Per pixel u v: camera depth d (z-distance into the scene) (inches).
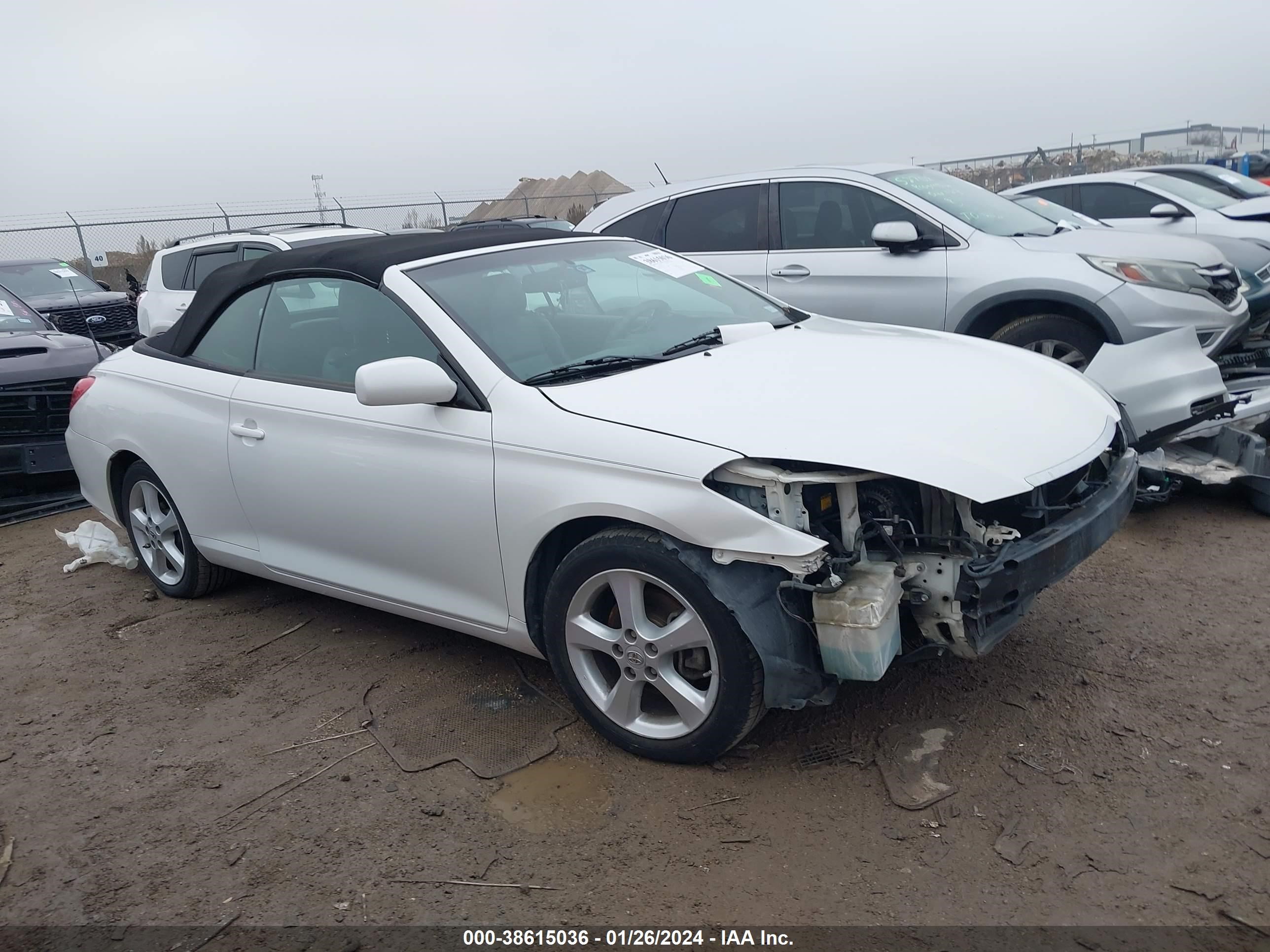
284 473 154.4
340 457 145.4
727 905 98.4
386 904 102.7
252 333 166.4
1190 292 213.5
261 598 191.3
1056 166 875.4
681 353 141.1
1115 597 160.9
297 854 111.8
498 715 137.9
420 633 168.1
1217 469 195.5
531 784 121.4
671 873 103.9
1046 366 146.8
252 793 124.8
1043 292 225.9
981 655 111.2
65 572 215.9
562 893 102.3
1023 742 121.1
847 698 134.2
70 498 273.4
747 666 110.5
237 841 115.3
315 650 165.0
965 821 107.5
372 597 151.7
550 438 122.0
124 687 157.9
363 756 130.9
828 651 107.7
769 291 271.0
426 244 156.7
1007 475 109.1
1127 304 214.4
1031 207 286.4
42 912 106.3
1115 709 126.8
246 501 164.1
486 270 151.2
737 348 142.9
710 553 111.5
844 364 134.9
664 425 115.8
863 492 112.6
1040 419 124.2
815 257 263.4
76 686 159.8
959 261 240.2
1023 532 123.0
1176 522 192.7
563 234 172.4
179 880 109.3
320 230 402.0
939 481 104.5
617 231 297.9
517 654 156.2
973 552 109.6
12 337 278.5
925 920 94.1
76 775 133.0
